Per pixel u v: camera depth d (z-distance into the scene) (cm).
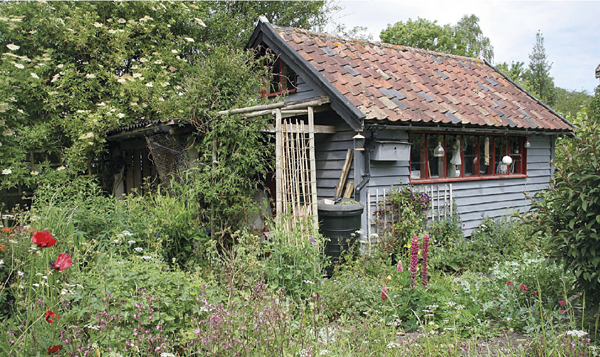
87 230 566
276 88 969
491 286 544
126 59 1080
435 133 891
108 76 964
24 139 846
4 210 878
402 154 789
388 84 889
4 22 878
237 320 359
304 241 565
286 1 1814
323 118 841
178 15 1209
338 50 958
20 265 382
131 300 349
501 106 1031
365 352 378
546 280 507
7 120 839
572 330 399
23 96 874
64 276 366
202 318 382
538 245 691
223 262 576
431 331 413
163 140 742
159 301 351
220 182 679
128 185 996
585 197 417
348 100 731
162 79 1013
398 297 507
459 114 882
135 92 945
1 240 400
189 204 649
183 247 621
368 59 977
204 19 1373
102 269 396
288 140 695
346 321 471
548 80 2783
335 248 717
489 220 922
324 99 740
